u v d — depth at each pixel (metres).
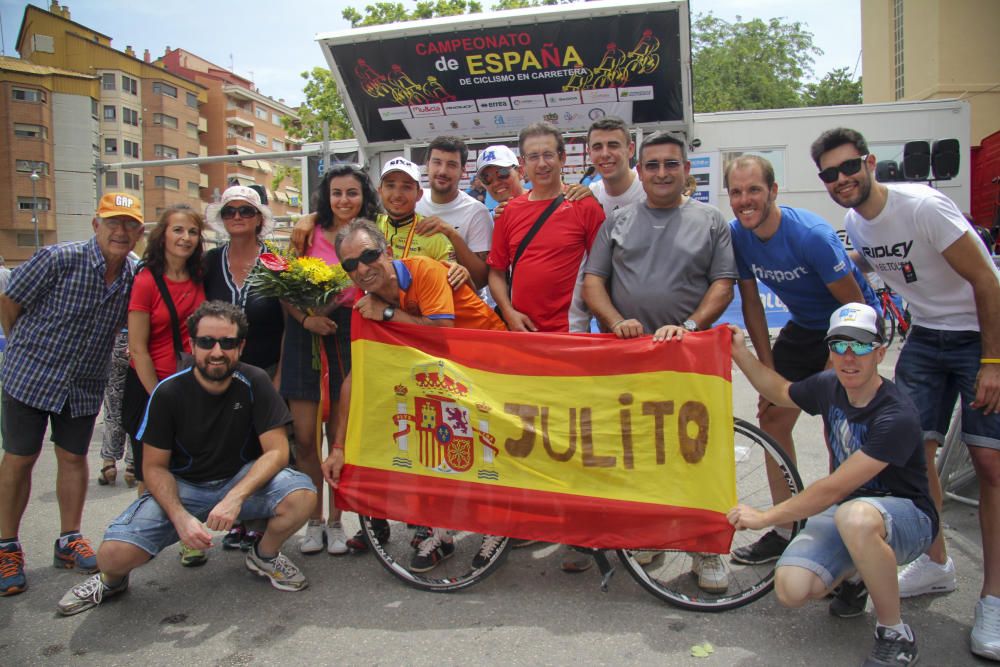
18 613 3.36
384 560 3.66
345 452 3.77
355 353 3.74
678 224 3.51
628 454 3.38
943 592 3.34
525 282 3.98
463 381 3.59
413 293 3.67
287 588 3.53
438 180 4.37
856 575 3.07
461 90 7.91
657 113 7.78
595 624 3.13
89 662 2.93
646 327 3.56
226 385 3.46
